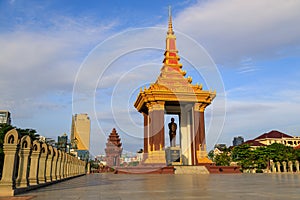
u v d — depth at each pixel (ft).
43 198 35.24
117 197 35.88
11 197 36.55
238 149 268.00
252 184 61.05
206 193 41.04
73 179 90.27
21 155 48.93
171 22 196.24
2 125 139.74
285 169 241.14
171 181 73.77
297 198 34.83
